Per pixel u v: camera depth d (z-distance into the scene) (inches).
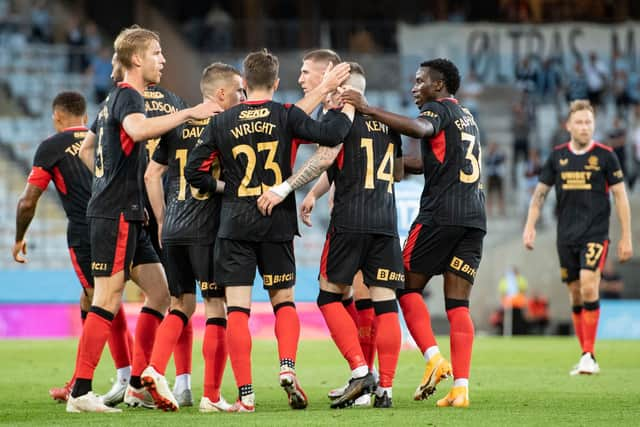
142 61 974.4
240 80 1037.8
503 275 3265.3
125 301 2482.8
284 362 933.2
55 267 3093.0
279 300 959.6
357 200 962.1
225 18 3868.1
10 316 2527.1
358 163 965.8
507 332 2891.2
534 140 3604.8
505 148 3661.4
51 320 2556.6
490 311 3255.4
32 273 2635.3
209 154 948.0
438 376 967.6
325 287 973.2
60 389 1098.7
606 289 3068.4
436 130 978.1
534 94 3708.2
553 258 3294.8
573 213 1553.9
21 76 3508.9
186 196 994.1
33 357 1793.8
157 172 1034.7
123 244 965.8
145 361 1017.5
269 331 2512.3
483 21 3900.1
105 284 965.8
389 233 965.2
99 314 962.7
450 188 991.6
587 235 1537.9
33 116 3484.3
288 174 952.9
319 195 1106.1
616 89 3745.1
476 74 3809.1
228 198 949.8
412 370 1520.7
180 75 3602.4
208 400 962.7
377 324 966.4
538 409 960.3
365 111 951.0
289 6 4168.3
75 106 1138.7
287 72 3533.5
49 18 3676.2
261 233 940.0
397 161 1018.7
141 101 952.9
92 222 967.0
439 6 3991.1
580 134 1539.1
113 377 1409.9
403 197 1660.9
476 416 879.7
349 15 4114.2
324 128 931.3
